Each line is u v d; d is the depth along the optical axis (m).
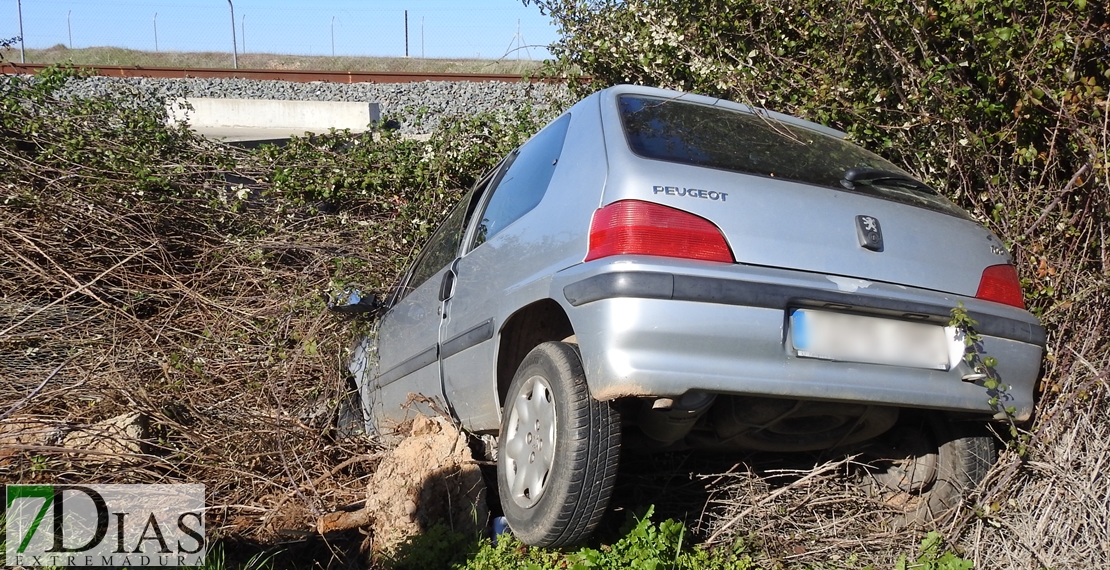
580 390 2.99
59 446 3.89
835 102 5.16
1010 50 4.05
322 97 19.88
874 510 3.57
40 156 6.94
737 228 2.97
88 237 6.50
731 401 3.12
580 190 3.21
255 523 3.85
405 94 18.81
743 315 2.84
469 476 3.57
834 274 3.02
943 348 3.12
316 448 4.39
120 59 34.47
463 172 7.52
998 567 3.20
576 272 2.99
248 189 7.38
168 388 4.60
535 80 8.23
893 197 3.37
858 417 3.29
